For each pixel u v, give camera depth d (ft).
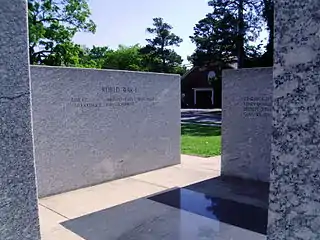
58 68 15.76
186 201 14.90
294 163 3.45
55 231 11.60
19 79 4.80
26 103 4.90
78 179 16.99
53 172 15.90
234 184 17.71
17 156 4.85
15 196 4.87
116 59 173.99
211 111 107.24
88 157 17.40
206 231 11.53
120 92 18.86
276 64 3.55
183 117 81.00
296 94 3.41
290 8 3.41
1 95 4.64
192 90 135.95
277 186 3.60
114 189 16.89
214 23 90.74
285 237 3.55
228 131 19.43
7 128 4.73
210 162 23.70
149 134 20.86
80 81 16.76
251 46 88.58
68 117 16.37
